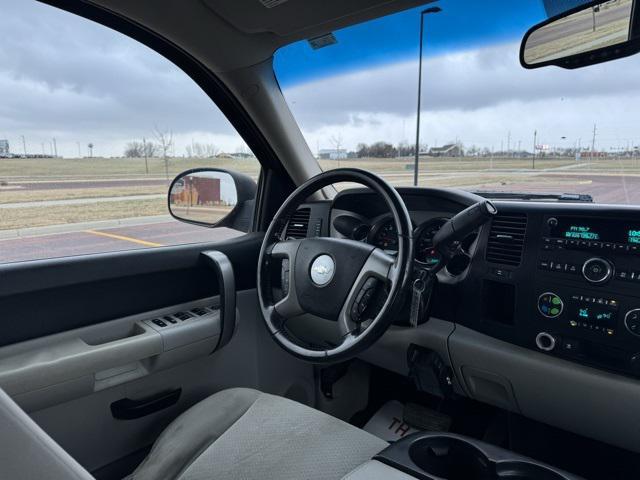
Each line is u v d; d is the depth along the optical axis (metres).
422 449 0.89
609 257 1.22
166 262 1.50
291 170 1.98
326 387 1.97
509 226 1.42
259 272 1.39
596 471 1.56
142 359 1.37
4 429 0.42
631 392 1.19
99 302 1.35
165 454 1.08
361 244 1.23
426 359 1.54
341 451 1.02
